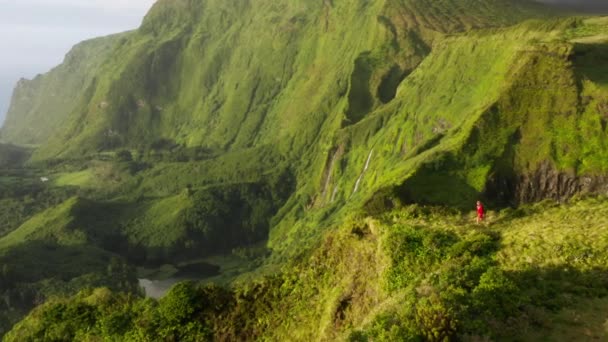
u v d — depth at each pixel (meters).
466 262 27.83
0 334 121.38
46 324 43.62
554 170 125.31
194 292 36.56
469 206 117.75
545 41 158.25
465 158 131.25
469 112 153.62
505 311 20.58
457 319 19.20
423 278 25.66
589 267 24.80
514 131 133.62
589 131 126.56
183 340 35.03
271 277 36.53
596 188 120.25
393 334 19.28
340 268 33.97
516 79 140.88
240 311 35.00
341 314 30.44
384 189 125.38
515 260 27.27
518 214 34.72
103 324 39.44
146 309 38.88
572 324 19.95
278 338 32.72
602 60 140.88
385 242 31.36
